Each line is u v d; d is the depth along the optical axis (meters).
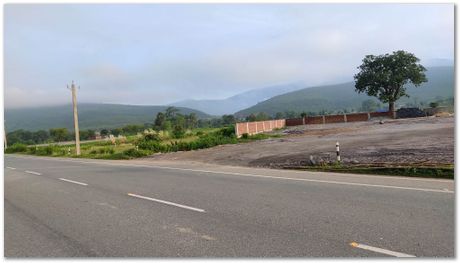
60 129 107.31
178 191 11.80
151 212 9.05
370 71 66.12
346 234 6.71
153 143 34.97
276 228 7.25
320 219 7.71
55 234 7.62
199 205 9.56
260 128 49.16
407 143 21.09
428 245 6.06
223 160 21.70
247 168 17.59
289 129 52.75
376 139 25.14
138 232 7.44
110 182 14.75
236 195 10.64
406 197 9.30
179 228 7.57
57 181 16.02
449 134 23.92
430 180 11.74
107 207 9.91
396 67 64.50
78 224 8.30
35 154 49.00
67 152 44.16
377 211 8.10
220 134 43.56
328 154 19.33
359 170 14.39
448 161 14.09
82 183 14.90
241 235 6.93
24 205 10.81
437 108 59.81
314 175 13.94
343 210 8.32
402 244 6.14
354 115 63.97
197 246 6.48
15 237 7.55
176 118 108.12
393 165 14.12
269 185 12.06
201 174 15.92
